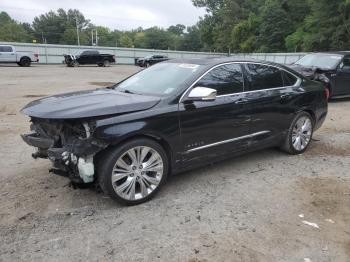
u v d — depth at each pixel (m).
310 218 4.19
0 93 14.31
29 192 4.74
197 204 4.49
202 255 3.47
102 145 4.05
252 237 3.78
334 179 5.36
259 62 5.79
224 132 5.18
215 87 5.10
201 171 5.58
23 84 17.94
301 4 61.00
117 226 3.95
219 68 5.21
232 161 6.05
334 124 9.12
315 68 12.05
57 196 4.63
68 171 4.21
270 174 5.51
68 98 4.73
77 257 3.41
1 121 8.95
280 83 6.05
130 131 4.20
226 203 4.53
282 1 64.06
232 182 5.18
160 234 3.81
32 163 5.84
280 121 5.99
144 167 4.44
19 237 3.72
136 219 4.11
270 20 63.72
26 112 4.41
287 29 62.41
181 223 4.04
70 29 118.00
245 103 5.37
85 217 4.12
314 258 3.46
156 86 5.07
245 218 4.16
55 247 3.56
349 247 3.64
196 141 4.88
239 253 3.51
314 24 46.56
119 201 4.32
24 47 43.78
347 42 41.25
